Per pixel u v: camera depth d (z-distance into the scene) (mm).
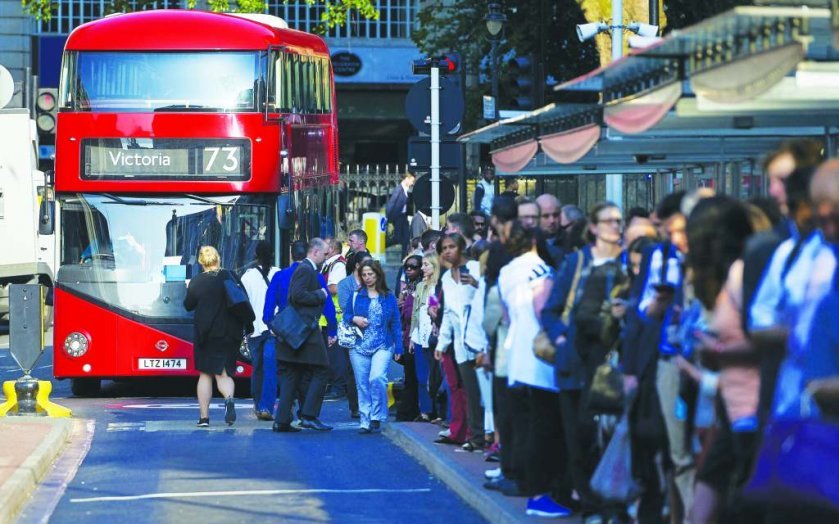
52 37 103438
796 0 16953
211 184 47656
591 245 23000
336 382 50219
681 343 18969
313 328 39438
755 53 16688
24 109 72688
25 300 42594
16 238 72250
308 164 52094
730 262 17250
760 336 15117
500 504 25234
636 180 42938
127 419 42750
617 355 21453
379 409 39062
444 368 33562
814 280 14062
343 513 26344
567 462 24094
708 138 27188
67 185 47781
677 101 19969
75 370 48000
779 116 23797
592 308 21453
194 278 40625
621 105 21719
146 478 30906
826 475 12734
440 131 46750
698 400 18719
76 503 27875
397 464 32844
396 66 106812
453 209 73125
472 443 32375
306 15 105625
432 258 37969
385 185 78812
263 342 43031
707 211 17375
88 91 47875
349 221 78312
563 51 80375
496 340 26438
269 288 39969
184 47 47906
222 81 47969
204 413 40625
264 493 28719
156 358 47969
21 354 42500
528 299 24250
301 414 39969
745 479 16391
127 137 47656
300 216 50188
